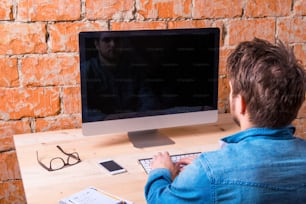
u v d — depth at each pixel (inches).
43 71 70.9
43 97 72.0
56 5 68.9
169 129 73.0
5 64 68.9
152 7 73.5
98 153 62.7
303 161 35.2
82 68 59.9
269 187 33.9
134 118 64.5
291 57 36.7
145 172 56.3
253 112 36.2
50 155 62.0
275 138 36.1
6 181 74.1
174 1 74.3
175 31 63.4
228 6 77.2
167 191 37.9
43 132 72.2
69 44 71.1
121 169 56.6
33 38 69.1
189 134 70.6
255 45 37.9
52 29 69.7
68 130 73.2
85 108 61.4
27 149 64.2
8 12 67.0
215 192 34.2
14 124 71.8
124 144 66.3
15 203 75.7
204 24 76.9
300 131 87.4
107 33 60.0
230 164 34.8
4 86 69.7
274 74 35.1
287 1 80.0
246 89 36.0
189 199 35.3
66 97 73.2
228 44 79.0
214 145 65.7
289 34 82.0
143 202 48.4
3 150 72.4
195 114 68.0
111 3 71.4
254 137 36.2
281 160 34.9
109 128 63.4
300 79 35.7
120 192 50.9
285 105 35.3
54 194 50.3
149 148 64.6
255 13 79.0
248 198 33.8
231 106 38.9
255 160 34.7
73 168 57.6
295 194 34.4
